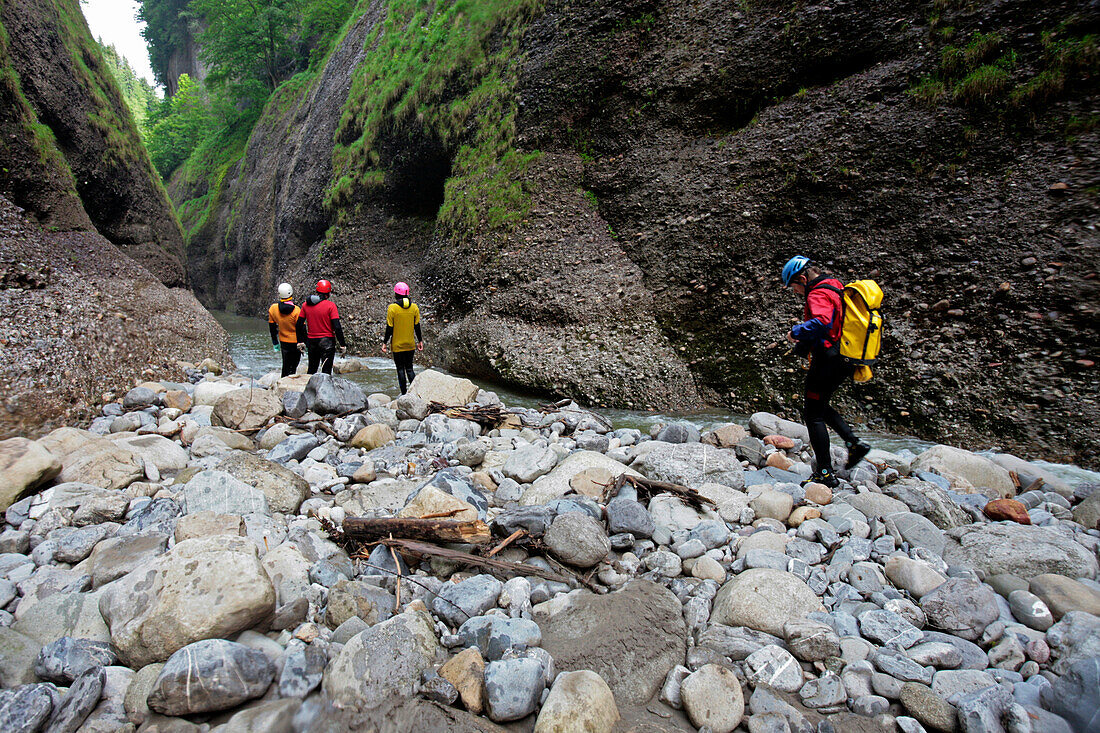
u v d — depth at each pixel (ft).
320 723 7.32
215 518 11.18
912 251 24.21
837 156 27.22
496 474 15.69
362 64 64.08
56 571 10.45
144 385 24.56
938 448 16.35
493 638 8.56
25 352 22.26
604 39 38.24
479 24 47.62
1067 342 19.90
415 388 24.23
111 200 51.34
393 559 10.82
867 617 9.21
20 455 13.19
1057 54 22.95
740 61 32.48
